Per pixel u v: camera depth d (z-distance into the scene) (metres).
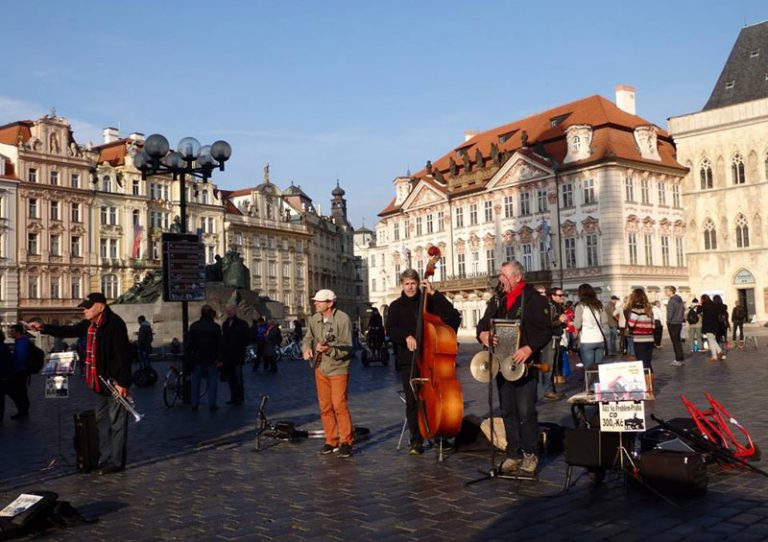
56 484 9.34
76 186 78.31
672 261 63.84
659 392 16.39
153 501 8.19
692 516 6.74
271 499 8.04
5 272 71.62
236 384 18.41
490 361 8.65
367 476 9.01
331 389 10.54
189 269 19.61
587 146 61.03
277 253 103.19
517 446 8.80
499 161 68.69
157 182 86.62
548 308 8.58
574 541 6.18
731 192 63.09
